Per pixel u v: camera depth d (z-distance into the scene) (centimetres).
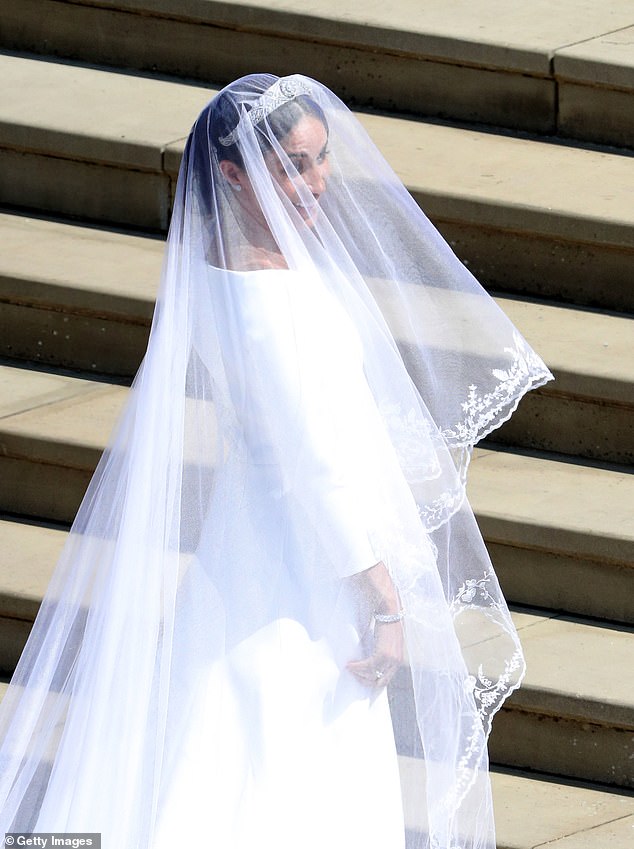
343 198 968
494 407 1005
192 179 953
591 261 1595
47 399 1602
